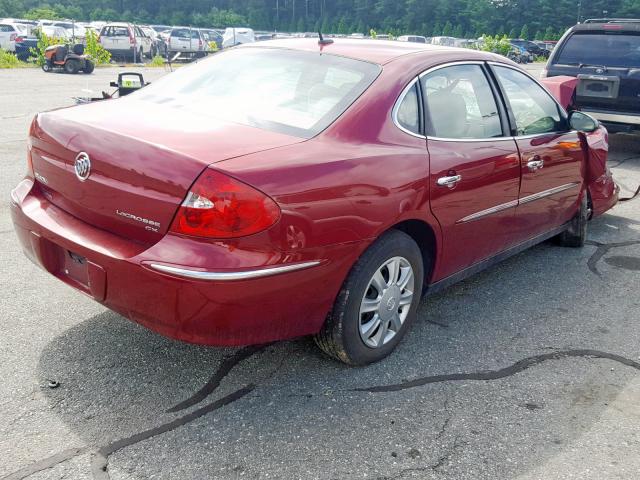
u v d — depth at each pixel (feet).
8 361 10.37
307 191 8.70
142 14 354.95
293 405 9.61
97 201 9.18
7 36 96.17
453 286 14.53
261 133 9.48
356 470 8.30
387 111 10.32
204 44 114.01
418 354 11.34
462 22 349.41
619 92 29.60
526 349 11.77
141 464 8.18
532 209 13.89
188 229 8.24
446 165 10.84
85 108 10.80
